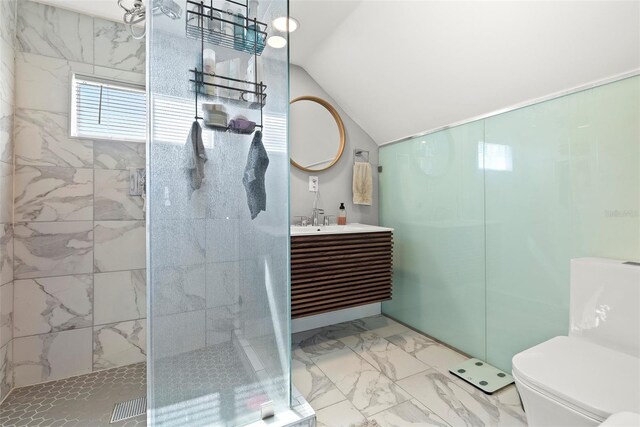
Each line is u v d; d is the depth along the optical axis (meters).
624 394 1.02
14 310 1.73
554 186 1.64
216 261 1.25
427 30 1.76
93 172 1.91
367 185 2.80
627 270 1.29
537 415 1.15
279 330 1.37
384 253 2.37
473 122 2.07
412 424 1.46
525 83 1.69
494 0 1.45
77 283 1.87
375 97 2.46
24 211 1.75
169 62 1.17
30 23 1.77
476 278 2.07
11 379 1.71
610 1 1.22
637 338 1.25
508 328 1.88
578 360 1.24
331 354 2.15
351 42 2.12
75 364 1.87
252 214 1.31
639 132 1.34
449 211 2.26
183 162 1.19
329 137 2.70
